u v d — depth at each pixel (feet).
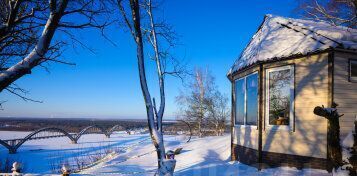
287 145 31.71
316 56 30.27
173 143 63.21
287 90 32.60
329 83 28.99
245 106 38.14
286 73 32.81
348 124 29.22
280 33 36.09
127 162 44.75
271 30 37.70
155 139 22.17
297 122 31.09
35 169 54.90
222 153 45.44
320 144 29.09
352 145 16.67
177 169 36.68
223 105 97.76
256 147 34.68
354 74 30.22
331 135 17.92
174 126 107.04
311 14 47.14
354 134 16.85
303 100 30.83
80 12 20.06
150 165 42.11
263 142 33.94
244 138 37.81
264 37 37.73
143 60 23.52
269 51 34.50
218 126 96.27
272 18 38.52
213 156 43.80
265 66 34.47
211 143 54.49
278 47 34.17
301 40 32.19
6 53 26.30
